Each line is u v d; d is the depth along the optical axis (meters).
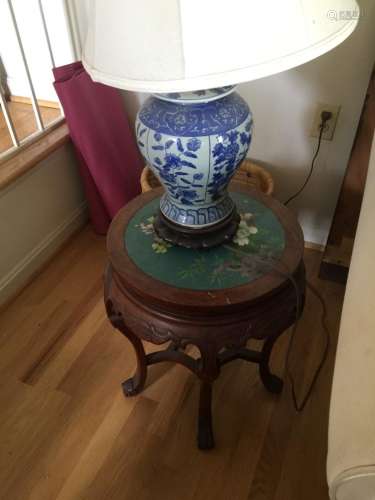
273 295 0.77
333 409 0.45
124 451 1.03
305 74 1.20
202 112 0.67
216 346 0.76
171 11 0.48
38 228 1.46
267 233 0.86
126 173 1.53
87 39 0.61
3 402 1.13
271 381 1.11
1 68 1.54
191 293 0.74
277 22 0.50
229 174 0.75
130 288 0.79
